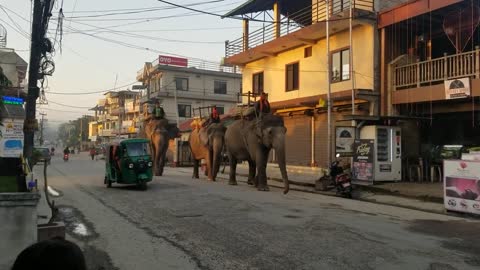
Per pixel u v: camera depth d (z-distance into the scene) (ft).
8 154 64.39
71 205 41.04
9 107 65.41
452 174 38.45
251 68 95.45
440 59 55.42
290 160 82.48
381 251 24.06
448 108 57.72
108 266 21.81
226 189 54.95
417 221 33.78
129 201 43.60
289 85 83.87
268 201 43.62
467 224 32.81
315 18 77.20
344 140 55.67
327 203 43.14
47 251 5.52
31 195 17.76
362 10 62.90
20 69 99.96
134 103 247.09
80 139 367.86
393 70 62.59
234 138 61.16
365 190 53.26
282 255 23.35
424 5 56.59
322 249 24.45
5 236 17.38
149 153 55.88
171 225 31.42
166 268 21.42
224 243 26.04
